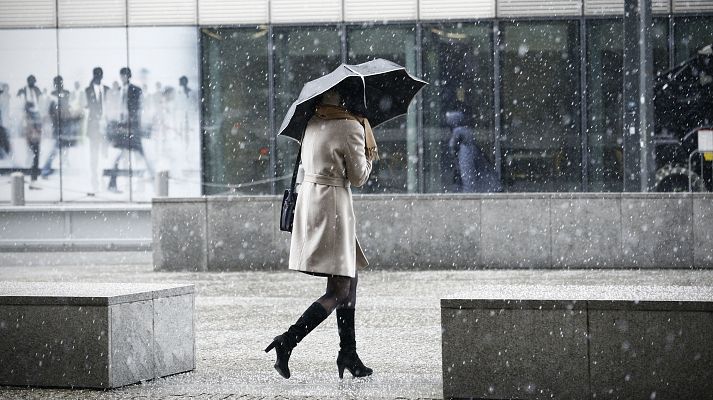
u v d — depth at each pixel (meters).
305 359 10.19
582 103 30.92
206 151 31.42
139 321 8.86
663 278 17.41
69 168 31.05
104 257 24.47
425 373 9.28
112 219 30.41
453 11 31.28
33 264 22.36
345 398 8.12
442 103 31.33
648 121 23.11
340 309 8.97
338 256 8.66
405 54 31.52
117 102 31.23
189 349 9.53
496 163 31.14
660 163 30.61
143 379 8.91
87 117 31.12
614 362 7.57
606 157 30.94
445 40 31.33
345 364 8.95
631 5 24.19
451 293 8.20
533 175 31.11
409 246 19.77
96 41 31.19
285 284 17.31
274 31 31.59
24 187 30.58
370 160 8.99
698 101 30.52
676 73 30.56
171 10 31.34
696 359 7.45
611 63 30.89
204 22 31.42
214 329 12.27
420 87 9.18
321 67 31.62
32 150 30.98
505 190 31.12
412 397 8.10
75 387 8.57
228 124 31.48
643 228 19.41
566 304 7.63
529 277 17.86
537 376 7.70
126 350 8.70
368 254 19.80
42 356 8.63
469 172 31.12
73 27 31.14
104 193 31.06
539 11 31.00
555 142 31.00
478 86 31.23
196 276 18.94
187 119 31.39
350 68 8.73
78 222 30.30
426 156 31.34
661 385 7.52
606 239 19.48
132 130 31.23
